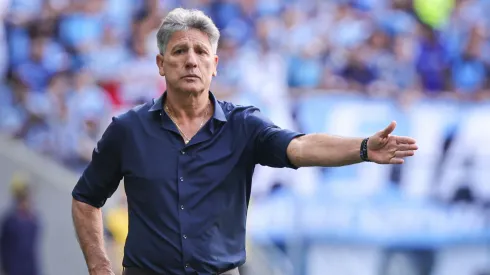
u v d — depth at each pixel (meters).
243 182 12.98
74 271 37.00
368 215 38.59
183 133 12.97
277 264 37.22
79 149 38.34
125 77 39.50
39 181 37.19
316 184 38.06
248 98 39.50
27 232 34.91
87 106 38.75
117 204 33.97
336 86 41.03
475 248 39.72
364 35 42.94
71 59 40.34
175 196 12.70
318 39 42.31
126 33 41.25
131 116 13.09
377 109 39.62
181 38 12.81
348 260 38.22
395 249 38.88
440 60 43.31
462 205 39.75
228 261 12.70
